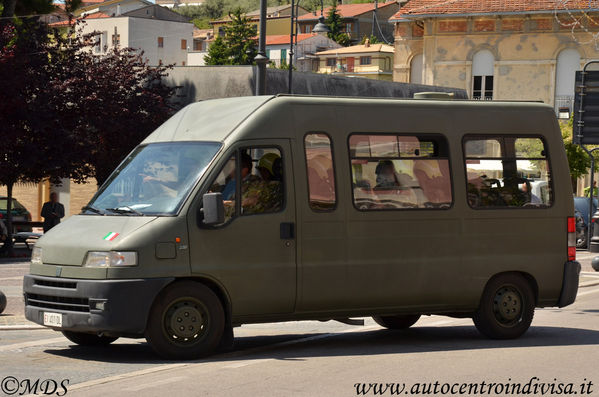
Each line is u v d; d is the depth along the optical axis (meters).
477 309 20.12
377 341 20.12
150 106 50.53
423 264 19.34
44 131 46.16
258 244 17.69
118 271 16.53
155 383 14.63
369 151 19.00
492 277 20.23
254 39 188.88
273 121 18.09
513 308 20.38
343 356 17.56
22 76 45.56
